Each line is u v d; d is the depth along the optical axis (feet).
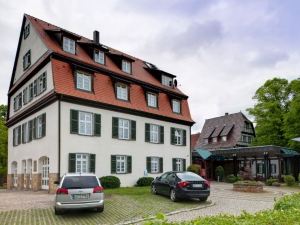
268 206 53.72
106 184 83.66
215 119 203.72
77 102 83.15
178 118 115.44
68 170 78.95
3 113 152.87
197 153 132.98
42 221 39.93
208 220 20.97
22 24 103.81
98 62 95.25
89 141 85.15
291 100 132.26
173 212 46.29
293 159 135.95
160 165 106.83
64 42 88.02
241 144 180.04
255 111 139.03
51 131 81.30
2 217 42.45
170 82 121.19
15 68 112.68
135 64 117.39
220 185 105.50
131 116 98.68
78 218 41.91
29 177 94.99
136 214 44.75
